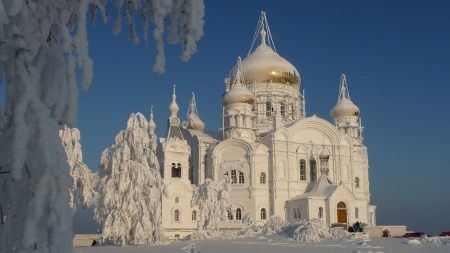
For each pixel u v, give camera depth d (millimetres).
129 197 56281
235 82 104375
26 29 9570
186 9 11203
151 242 57062
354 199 87125
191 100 115438
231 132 96625
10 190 9227
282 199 89000
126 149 57906
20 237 9000
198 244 53719
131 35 12125
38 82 9695
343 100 111062
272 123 102062
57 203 9070
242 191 88562
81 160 56219
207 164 95188
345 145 97125
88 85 10164
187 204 86500
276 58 109750
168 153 88000
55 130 9625
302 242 56594
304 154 94125
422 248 48219
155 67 11117
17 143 8859
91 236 72938
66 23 10422
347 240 58375
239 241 59219
